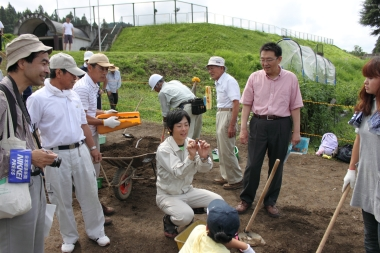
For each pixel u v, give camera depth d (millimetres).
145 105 11852
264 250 3564
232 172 5113
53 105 3146
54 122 3162
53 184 3227
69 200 3363
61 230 3430
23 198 2131
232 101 4781
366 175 2703
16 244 2299
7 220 2236
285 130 4082
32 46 2312
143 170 5727
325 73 10688
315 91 8711
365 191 2730
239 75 18375
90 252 3506
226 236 2250
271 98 4043
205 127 9516
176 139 3549
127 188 4711
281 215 4375
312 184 5555
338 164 6652
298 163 6652
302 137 7805
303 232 3949
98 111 4738
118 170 4484
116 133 8688
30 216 2346
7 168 2105
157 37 26438
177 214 3396
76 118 3320
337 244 3713
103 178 5250
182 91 5668
